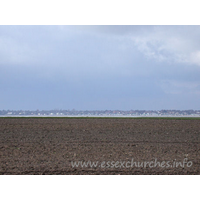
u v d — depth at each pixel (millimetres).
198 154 13703
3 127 27156
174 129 25156
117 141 17844
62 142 17438
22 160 12289
